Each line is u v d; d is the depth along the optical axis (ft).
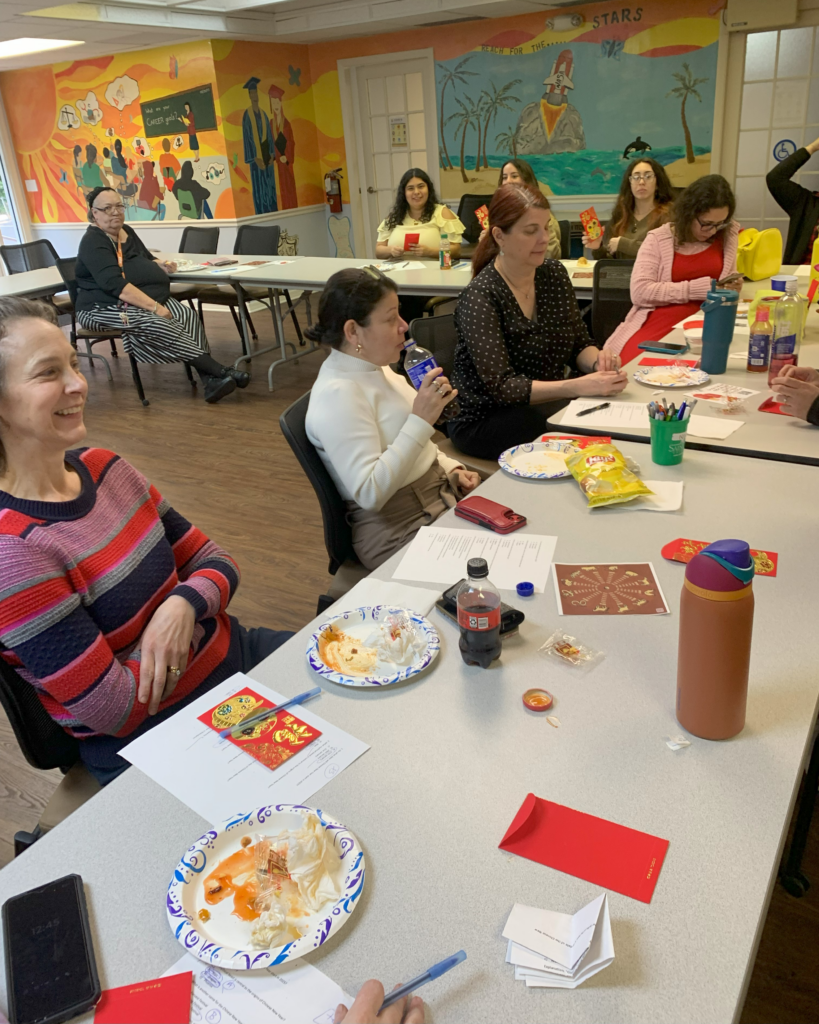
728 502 5.01
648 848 2.65
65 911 2.55
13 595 3.60
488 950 2.37
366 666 3.70
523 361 8.05
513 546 4.66
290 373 17.83
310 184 26.68
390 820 2.84
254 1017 2.23
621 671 3.53
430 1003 2.23
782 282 6.98
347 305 5.63
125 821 2.93
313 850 2.63
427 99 23.70
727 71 19.35
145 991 2.31
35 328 3.82
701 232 10.55
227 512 11.12
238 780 3.09
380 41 23.65
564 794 2.89
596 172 21.89
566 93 21.44
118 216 15.42
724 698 2.99
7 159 28.17
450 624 4.00
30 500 3.97
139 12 18.75
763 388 7.04
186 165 24.25
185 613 4.30
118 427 14.97
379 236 17.57
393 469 5.71
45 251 20.54
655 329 10.33
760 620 3.78
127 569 4.25
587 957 2.28
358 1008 2.10
